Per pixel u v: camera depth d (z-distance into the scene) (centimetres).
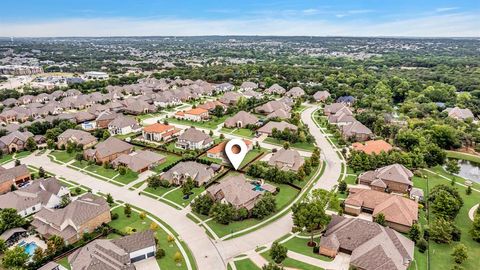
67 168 12781
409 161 12219
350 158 12938
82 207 8744
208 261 7619
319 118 19400
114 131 16600
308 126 17900
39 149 14825
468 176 12706
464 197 10756
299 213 8244
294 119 17388
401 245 7662
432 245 8238
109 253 7200
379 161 12206
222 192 9975
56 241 7731
